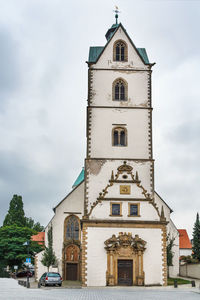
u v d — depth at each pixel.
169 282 56.47
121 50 63.31
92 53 65.38
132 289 46.56
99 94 61.22
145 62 63.44
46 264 64.50
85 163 58.19
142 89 61.91
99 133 59.69
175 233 70.25
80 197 67.75
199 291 43.16
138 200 53.72
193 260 70.00
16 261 91.69
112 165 58.38
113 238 51.75
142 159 58.94
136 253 51.66
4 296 34.28
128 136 59.91
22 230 93.38
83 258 51.44
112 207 53.44
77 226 66.88
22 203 109.81
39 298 32.66
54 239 66.25
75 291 42.81
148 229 52.69
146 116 60.88
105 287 49.53
